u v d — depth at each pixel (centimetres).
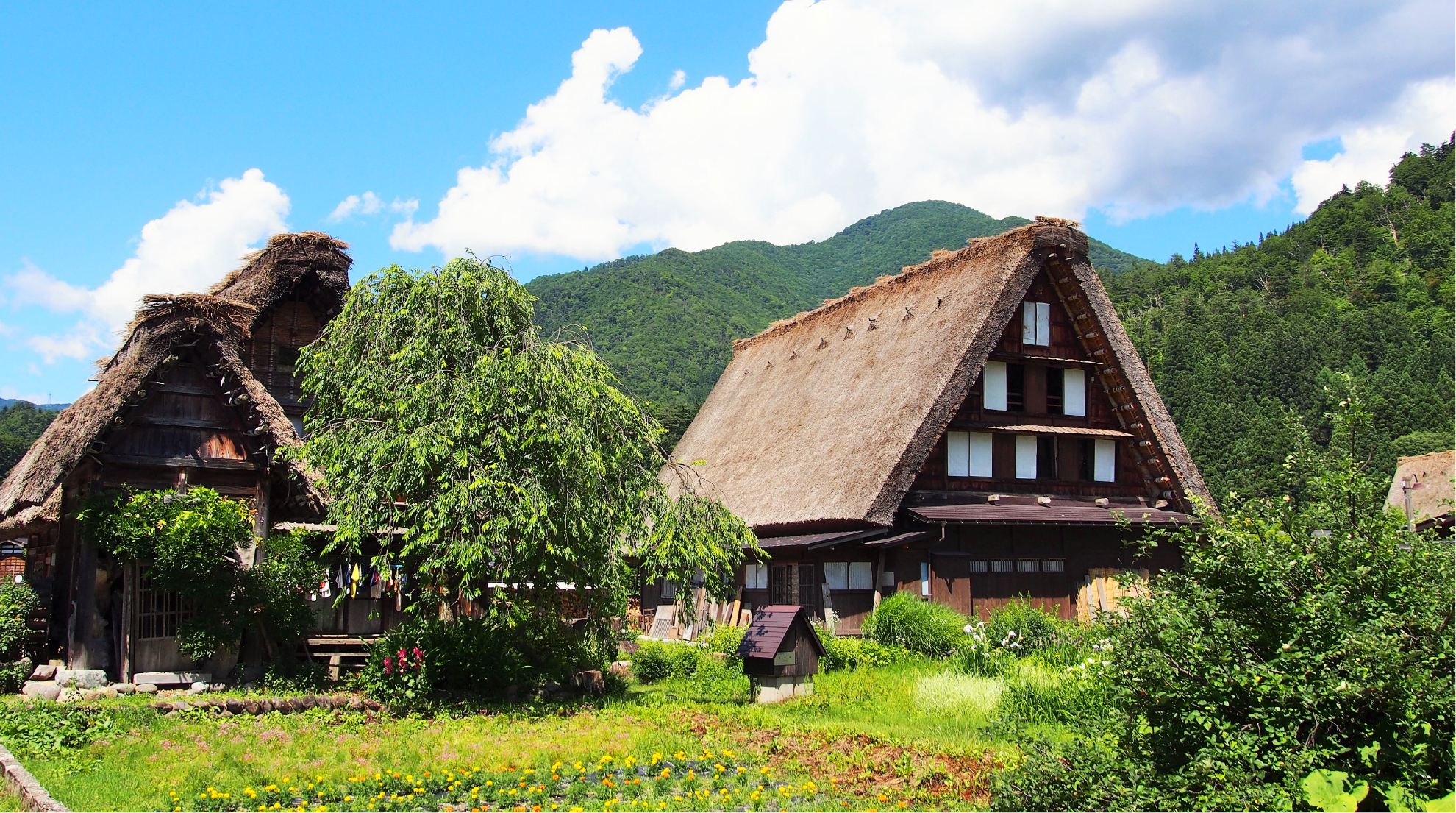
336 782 1003
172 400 1582
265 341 2156
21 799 874
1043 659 1562
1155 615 793
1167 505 2633
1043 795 807
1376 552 752
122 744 1130
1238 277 11444
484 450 1429
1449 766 691
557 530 1427
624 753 1164
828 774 1075
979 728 1272
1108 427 2620
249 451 1623
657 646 2005
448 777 1028
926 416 2231
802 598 2403
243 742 1170
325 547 1591
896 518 2280
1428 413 6425
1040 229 2423
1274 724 724
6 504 1541
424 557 1546
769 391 3238
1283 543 770
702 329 12094
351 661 1681
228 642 1480
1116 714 823
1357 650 695
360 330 1579
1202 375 7706
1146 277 12825
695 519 1612
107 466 1529
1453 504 812
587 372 1568
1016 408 2520
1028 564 2397
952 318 2431
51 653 1606
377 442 1427
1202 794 719
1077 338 2605
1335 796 677
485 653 1518
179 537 1400
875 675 1650
